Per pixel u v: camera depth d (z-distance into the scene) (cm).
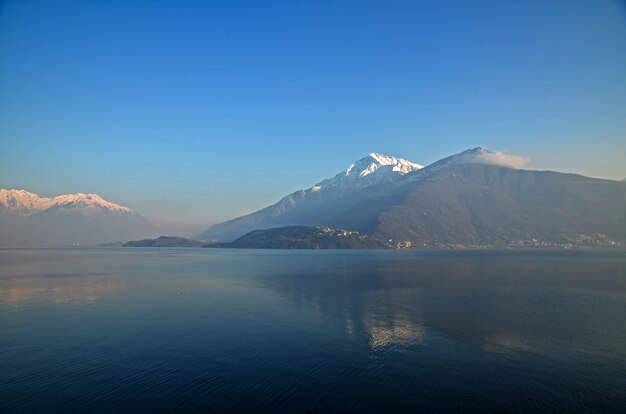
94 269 11894
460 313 4872
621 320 4453
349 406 2430
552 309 5103
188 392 2594
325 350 3431
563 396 2562
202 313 4975
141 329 4147
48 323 4422
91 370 2967
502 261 15575
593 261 15250
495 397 2545
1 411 2345
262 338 3797
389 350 3431
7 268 12231
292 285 7856
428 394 2584
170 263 15062
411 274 10038
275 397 2533
